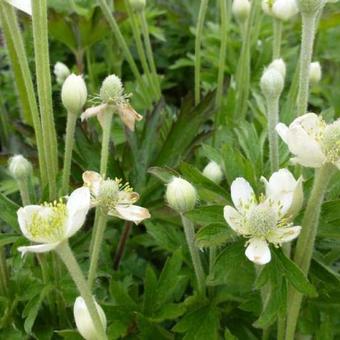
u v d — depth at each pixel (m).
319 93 0.34
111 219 0.22
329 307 0.17
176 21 0.35
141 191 0.21
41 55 0.17
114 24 0.25
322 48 0.35
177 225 0.21
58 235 0.13
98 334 0.14
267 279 0.14
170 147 0.22
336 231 0.15
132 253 0.22
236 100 0.26
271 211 0.14
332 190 0.17
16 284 0.19
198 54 0.24
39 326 0.19
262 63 0.29
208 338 0.17
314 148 0.13
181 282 0.19
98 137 0.23
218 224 0.15
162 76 0.30
